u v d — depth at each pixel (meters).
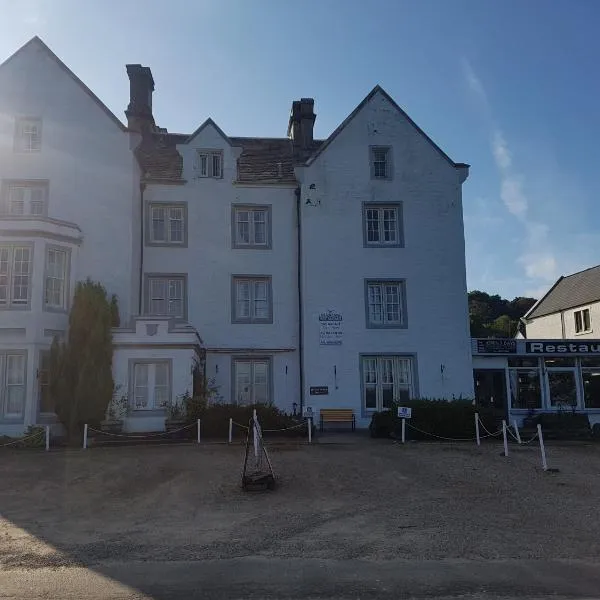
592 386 28.66
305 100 28.25
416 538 9.59
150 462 15.41
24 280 20.33
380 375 25.16
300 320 25.23
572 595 7.14
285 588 7.38
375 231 26.12
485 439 20.70
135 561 8.52
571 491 13.06
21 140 23.42
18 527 10.42
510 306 78.62
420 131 26.78
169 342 21.17
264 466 14.97
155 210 25.48
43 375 20.17
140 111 28.08
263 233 26.02
